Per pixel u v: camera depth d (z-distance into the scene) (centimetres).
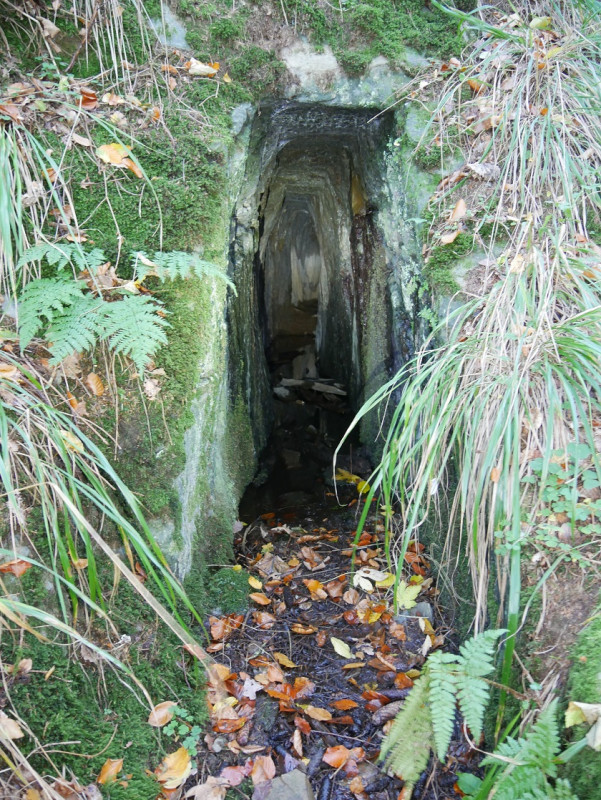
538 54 306
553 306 243
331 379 570
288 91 313
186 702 219
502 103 303
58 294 214
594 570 193
